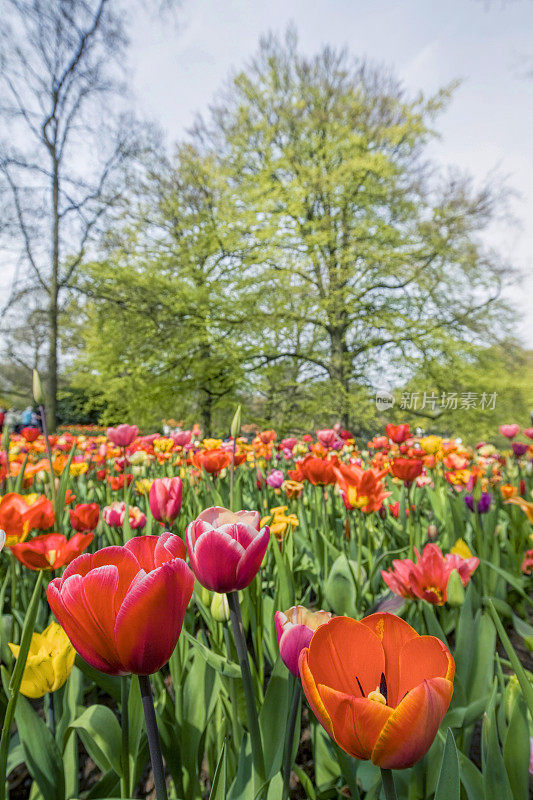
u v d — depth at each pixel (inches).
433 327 624.7
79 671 57.2
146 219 672.4
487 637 57.1
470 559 61.7
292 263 639.8
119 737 45.7
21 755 48.4
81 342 781.3
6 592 92.0
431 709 18.6
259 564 33.8
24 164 602.2
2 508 56.9
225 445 146.4
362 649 23.1
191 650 66.6
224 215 633.0
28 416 279.4
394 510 128.8
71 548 56.7
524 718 43.0
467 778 42.9
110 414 645.9
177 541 26.7
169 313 617.3
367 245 593.6
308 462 98.0
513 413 643.5
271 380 681.0
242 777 41.7
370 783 48.9
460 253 612.7
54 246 633.6
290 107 643.5
